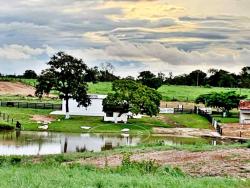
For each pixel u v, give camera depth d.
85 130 71.00
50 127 71.94
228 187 18.98
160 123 82.38
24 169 24.27
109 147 53.38
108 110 80.75
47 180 18.36
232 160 29.44
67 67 84.38
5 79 153.25
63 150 49.72
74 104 88.19
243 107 83.25
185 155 32.69
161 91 167.62
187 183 19.12
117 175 21.53
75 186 17.25
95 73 89.50
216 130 75.62
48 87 85.94
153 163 25.75
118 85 81.06
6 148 49.34
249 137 67.75
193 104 130.62
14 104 93.25
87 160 32.28
